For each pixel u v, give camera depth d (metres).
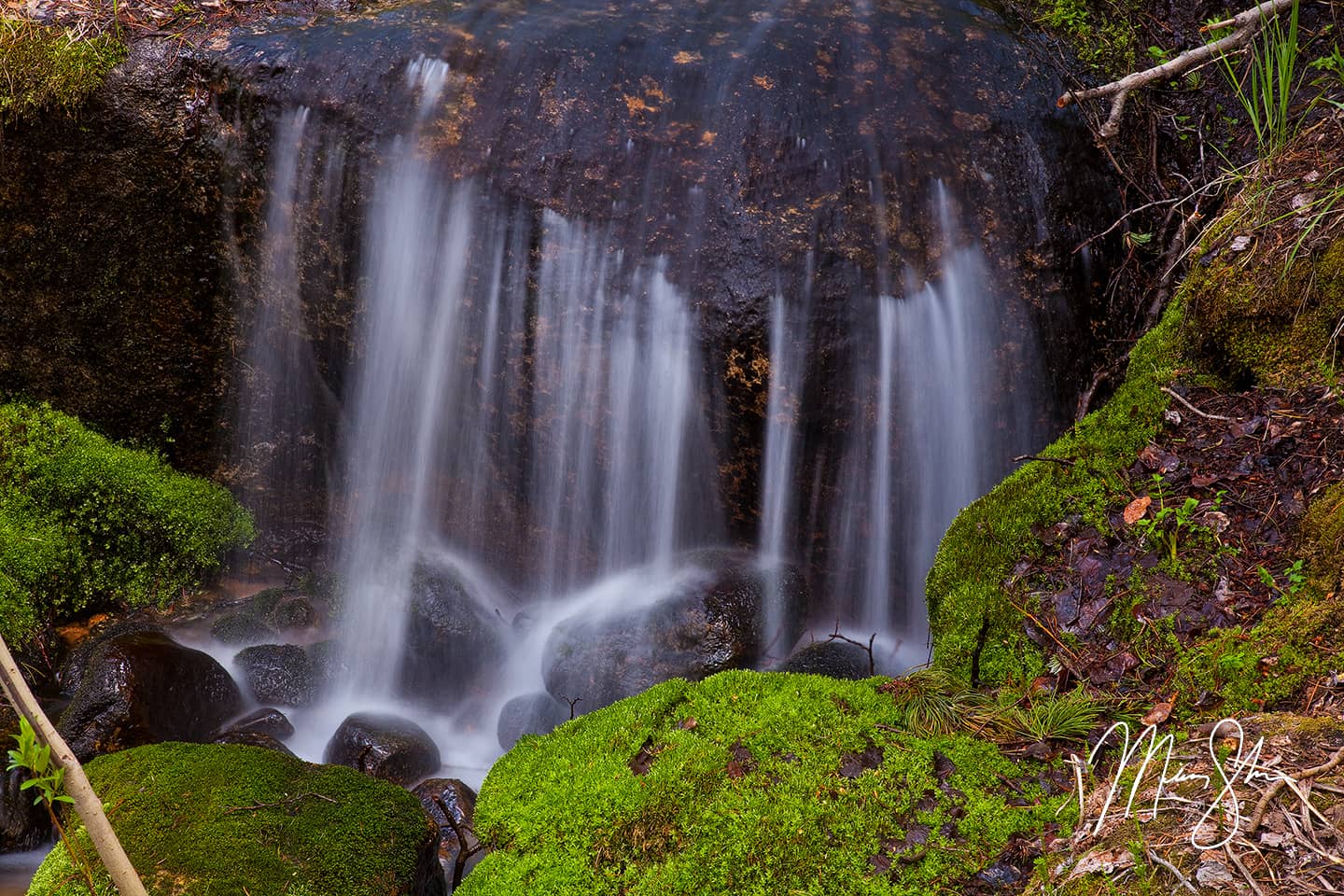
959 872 2.88
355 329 5.81
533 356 5.56
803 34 5.76
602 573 5.88
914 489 5.43
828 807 3.07
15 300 5.75
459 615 5.61
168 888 2.96
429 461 6.02
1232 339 4.11
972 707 3.46
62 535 5.60
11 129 5.38
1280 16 5.69
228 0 5.93
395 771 4.52
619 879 2.99
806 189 5.19
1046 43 5.94
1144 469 3.93
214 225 5.66
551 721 4.92
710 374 5.26
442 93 5.44
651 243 5.25
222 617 5.75
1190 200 5.48
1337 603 3.17
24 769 4.23
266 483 6.27
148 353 5.91
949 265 5.23
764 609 5.18
